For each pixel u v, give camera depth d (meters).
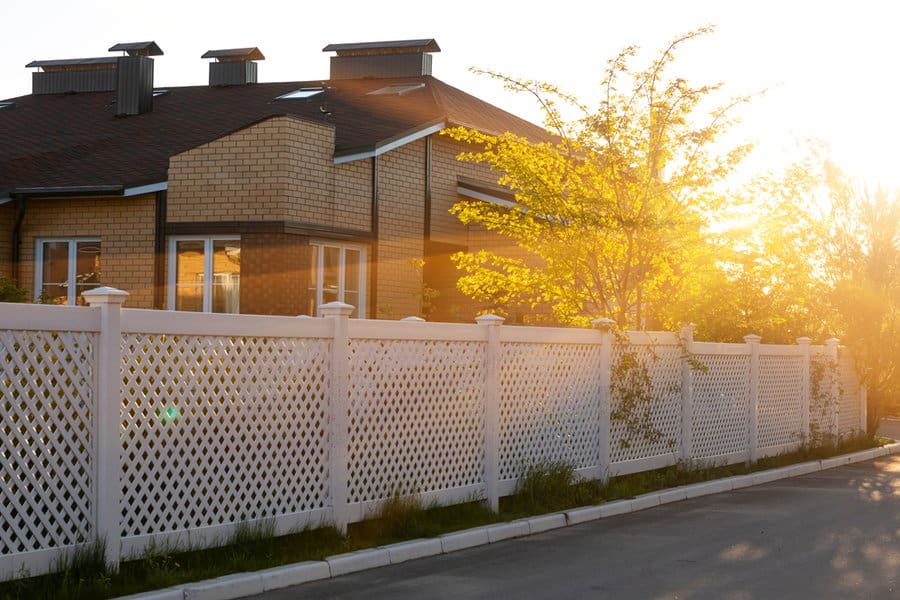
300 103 22.11
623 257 16.02
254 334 8.07
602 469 12.41
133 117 22.47
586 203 15.23
